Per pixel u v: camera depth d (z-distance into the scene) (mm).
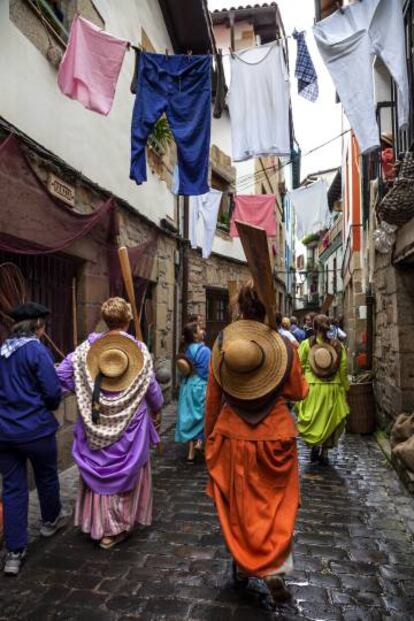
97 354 3197
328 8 6879
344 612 2387
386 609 2418
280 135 5090
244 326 2584
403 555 3021
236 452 2453
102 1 5941
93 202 5578
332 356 5031
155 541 3197
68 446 4863
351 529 3430
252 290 2645
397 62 4023
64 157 4906
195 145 4750
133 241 7012
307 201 13086
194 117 4738
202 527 3438
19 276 3883
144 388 3180
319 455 5211
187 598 2512
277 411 2492
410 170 4305
